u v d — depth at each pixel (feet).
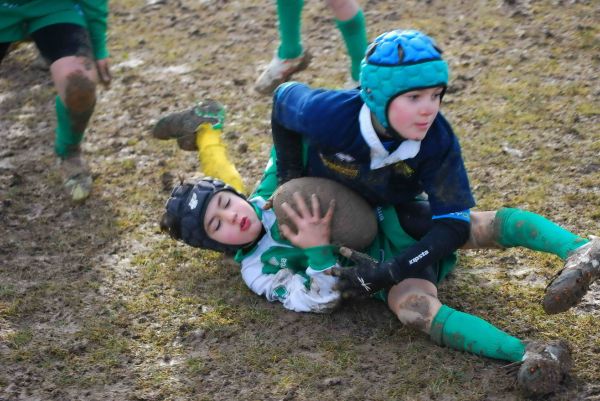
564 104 31.17
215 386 19.90
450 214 20.43
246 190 27.89
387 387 19.45
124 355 21.09
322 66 35.88
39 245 25.91
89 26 27.32
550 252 20.85
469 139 29.66
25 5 26.22
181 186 23.06
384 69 19.03
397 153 19.95
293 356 20.65
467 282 23.07
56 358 21.11
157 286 23.68
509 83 32.96
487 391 19.08
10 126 33.53
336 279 21.25
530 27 36.96
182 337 21.62
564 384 19.13
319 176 21.89
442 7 39.81
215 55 38.06
